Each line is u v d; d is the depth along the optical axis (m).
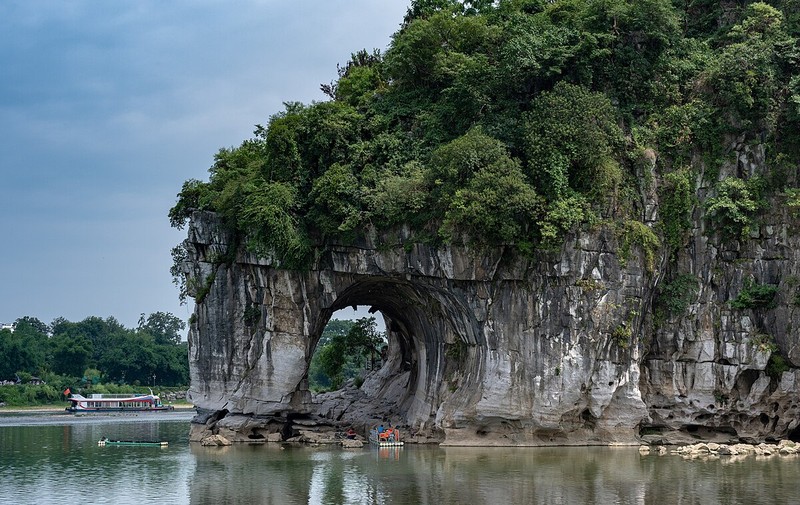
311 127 63.12
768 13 62.00
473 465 47.75
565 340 55.75
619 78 61.22
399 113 64.50
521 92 61.59
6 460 54.03
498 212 55.50
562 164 56.25
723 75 59.41
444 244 57.66
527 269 56.69
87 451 59.41
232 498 39.06
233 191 63.25
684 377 58.03
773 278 57.62
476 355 59.31
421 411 63.91
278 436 63.72
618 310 56.03
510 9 69.94
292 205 61.53
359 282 63.84
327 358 93.69
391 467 47.56
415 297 64.50
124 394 141.00
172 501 38.59
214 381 64.94
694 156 60.00
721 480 42.25
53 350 154.00
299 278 62.81
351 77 72.25
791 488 40.03
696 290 58.03
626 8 60.88
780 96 59.88
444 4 73.94
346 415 74.38
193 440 64.50
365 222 60.47
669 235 58.69
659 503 36.75
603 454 52.31
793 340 55.59
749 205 57.50
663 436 58.03
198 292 65.88
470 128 59.88
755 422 58.38
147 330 189.25
